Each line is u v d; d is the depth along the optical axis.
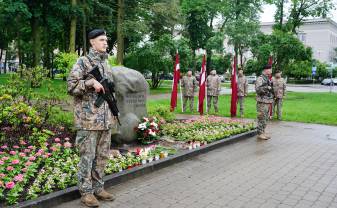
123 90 8.37
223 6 34.50
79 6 24.91
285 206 4.94
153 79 33.47
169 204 4.94
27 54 38.69
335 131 11.75
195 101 21.47
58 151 6.70
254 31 27.92
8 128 7.90
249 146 9.00
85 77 4.61
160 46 30.47
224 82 53.59
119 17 27.28
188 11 36.84
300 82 64.75
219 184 5.86
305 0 30.91
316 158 7.80
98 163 4.94
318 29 77.00
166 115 11.99
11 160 5.83
